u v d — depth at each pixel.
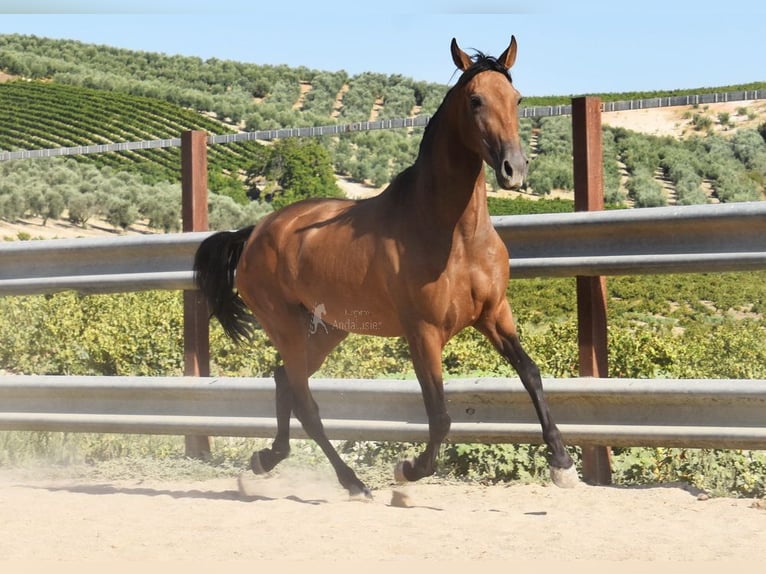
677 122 71.69
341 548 6.00
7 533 6.55
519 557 5.72
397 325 7.71
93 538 6.37
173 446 10.49
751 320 27.78
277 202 68.62
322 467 9.59
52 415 9.67
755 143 63.00
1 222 54.53
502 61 7.31
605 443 8.06
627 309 30.91
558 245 8.41
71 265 10.02
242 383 9.11
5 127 91.69
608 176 60.22
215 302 9.23
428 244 7.25
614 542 6.06
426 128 7.46
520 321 22.25
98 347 14.13
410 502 7.58
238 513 7.23
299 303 8.52
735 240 7.76
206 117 115.19
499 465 8.74
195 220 9.85
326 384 8.84
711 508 7.20
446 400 8.51
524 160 6.70
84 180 67.19
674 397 7.74
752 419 7.61
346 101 136.50
